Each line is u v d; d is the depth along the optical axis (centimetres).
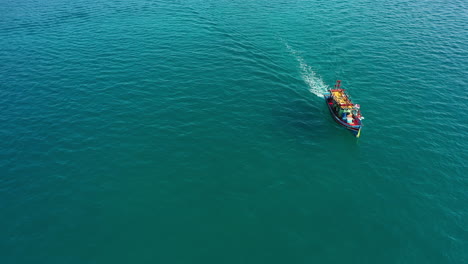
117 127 5822
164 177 4875
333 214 4472
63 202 4478
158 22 10288
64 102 6462
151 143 5488
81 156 5209
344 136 5931
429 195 4834
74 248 3912
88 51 8406
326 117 6412
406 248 4100
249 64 8075
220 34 9581
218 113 6275
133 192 4628
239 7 11744
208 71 7650
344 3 12131
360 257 3959
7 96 6619
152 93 6756
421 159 5469
